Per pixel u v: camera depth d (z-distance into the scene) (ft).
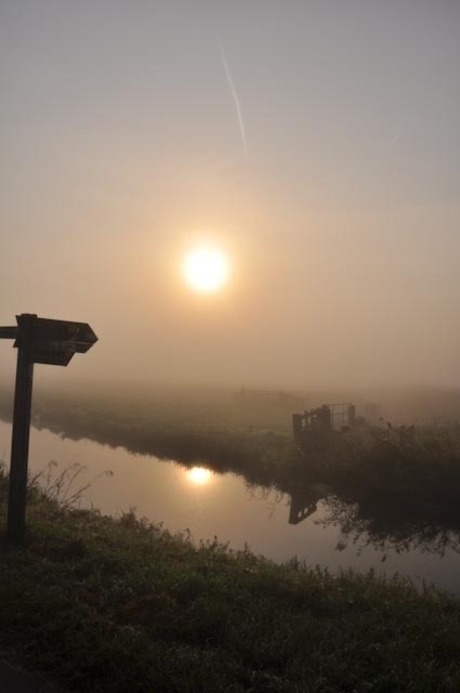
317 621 18.44
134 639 15.05
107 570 21.49
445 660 16.22
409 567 34.88
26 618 16.20
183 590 19.47
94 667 13.96
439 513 46.91
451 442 57.06
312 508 49.55
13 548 22.61
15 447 23.77
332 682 14.12
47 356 23.79
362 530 43.21
